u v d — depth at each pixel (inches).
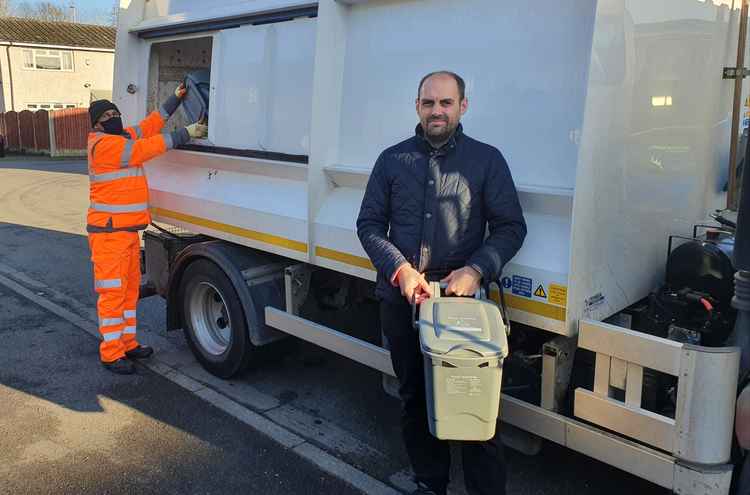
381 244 113.2
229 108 179.6
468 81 123.0
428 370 99.6
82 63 1434.5
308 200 150.3
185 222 197.0
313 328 157.6
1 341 221.9
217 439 156.9
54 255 350.9
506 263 113.3
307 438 157.8
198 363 203.3
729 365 91.0
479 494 113.2
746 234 88.0
